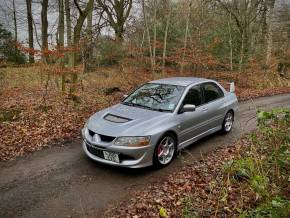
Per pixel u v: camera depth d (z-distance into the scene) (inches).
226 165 214.1
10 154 280.7
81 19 445.4
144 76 595.2
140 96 293.1
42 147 298.8
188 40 716.7
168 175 239.1
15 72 641.6
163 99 279.6
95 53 630.5
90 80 587.5
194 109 266.7
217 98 329.4
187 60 633.0
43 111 406.6
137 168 243.9
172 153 260.4
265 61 912.9
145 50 658.8
